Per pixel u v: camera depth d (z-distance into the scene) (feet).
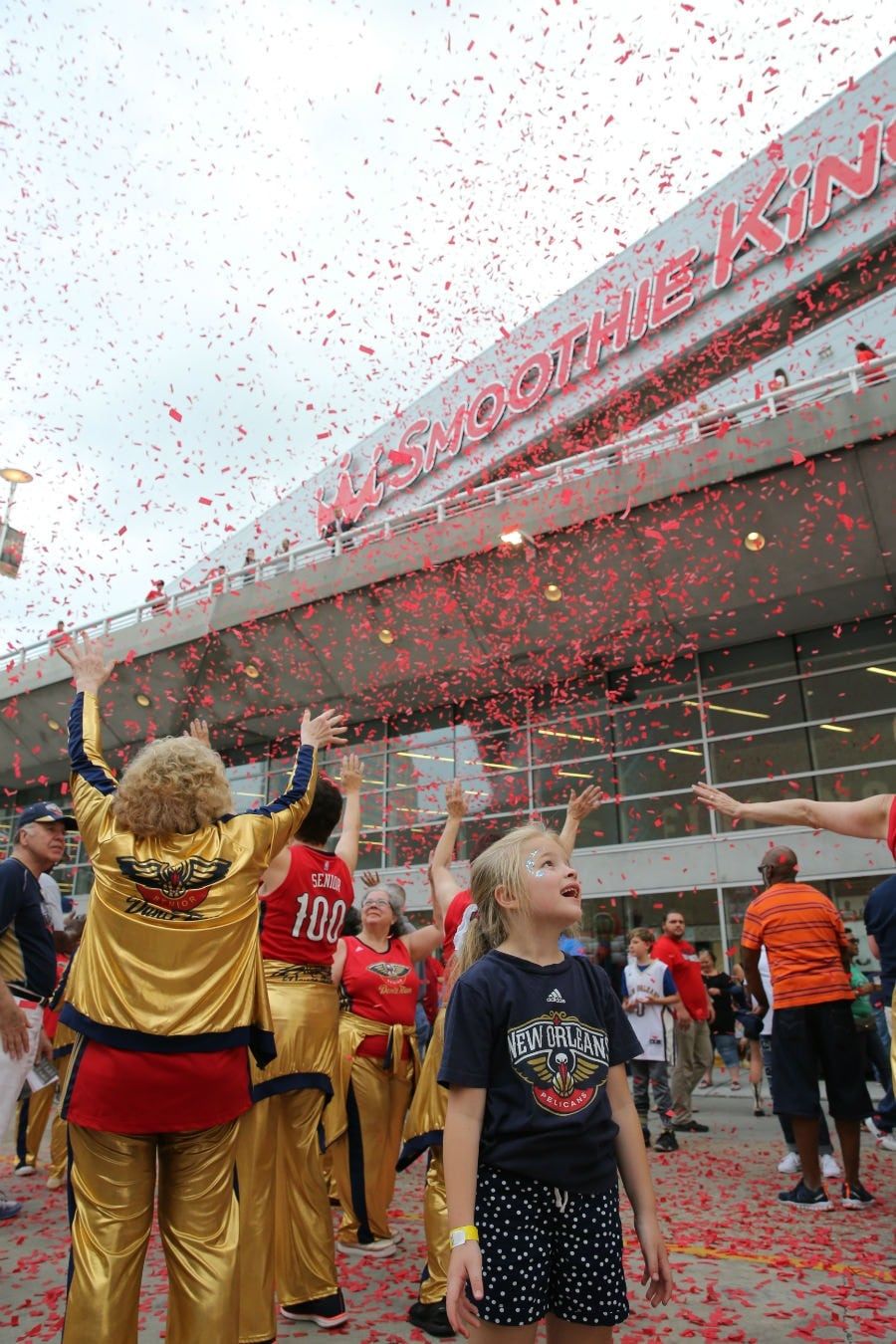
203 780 8.21
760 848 45.39
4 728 73.77
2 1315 11.30
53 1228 15.94
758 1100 30.68
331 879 12.16
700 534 41.86
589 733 53.16
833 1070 16.72
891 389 36.63
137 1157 7.54
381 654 54.08
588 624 47.91
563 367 61.77
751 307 52.24
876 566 40.65
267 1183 10.15
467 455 66.85
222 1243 7.64
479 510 47.32
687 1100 27.09
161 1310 11.59
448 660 52.80
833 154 50.21
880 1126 23.30
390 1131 14.83
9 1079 14.15
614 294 61.26
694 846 47.42
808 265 50.03
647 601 45.60
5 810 84.48
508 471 64.34
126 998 7.48
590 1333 6.05
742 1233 14.93
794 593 43.11
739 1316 11.09
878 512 38.42
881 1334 10.46
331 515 78.33
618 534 43.32
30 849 14.94
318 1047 11.34
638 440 44.32
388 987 15.17
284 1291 11.12
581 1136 6.19
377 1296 12.20
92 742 9.04
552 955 7.02
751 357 55.31
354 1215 14.51
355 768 15.23
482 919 7.38
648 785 50.29
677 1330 10.66
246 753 68.18
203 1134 7.78
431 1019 26.91
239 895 8.11
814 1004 16.71
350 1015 15.06
